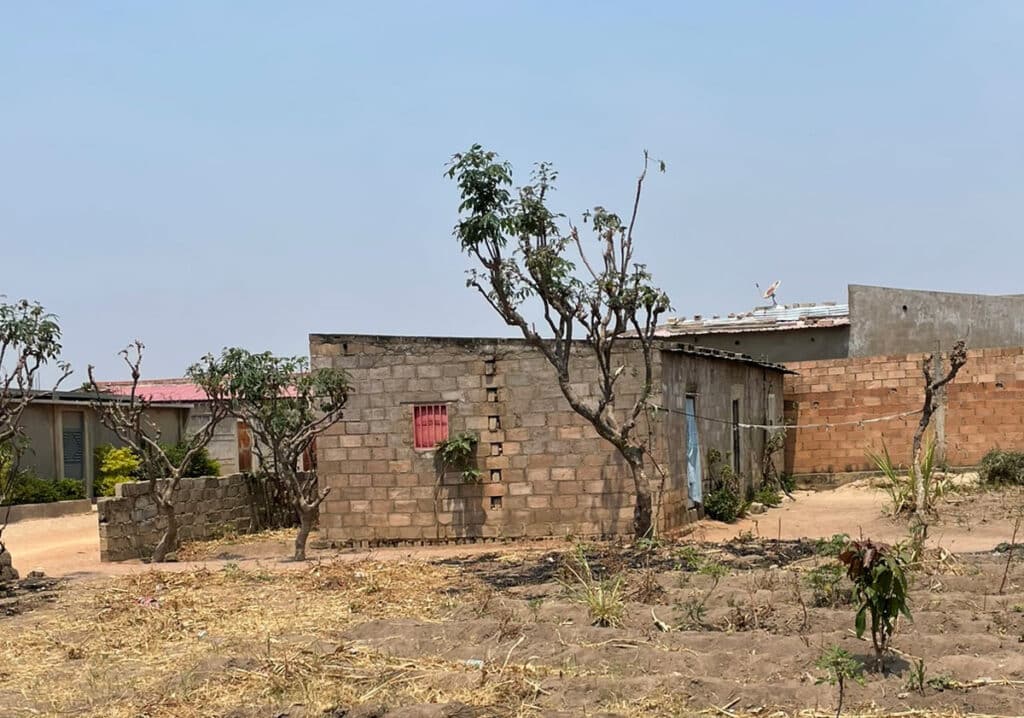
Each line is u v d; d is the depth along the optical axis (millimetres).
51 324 14828
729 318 31109
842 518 20094
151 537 18750
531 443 17594
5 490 15992
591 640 9836
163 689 8914
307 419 17109
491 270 15023
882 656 8633
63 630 11555
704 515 19875
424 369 17984
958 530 17125
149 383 36281
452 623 10633
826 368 26453
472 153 14805
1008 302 28250
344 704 8273
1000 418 24625
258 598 12664
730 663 8867
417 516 17922
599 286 15148
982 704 7676
